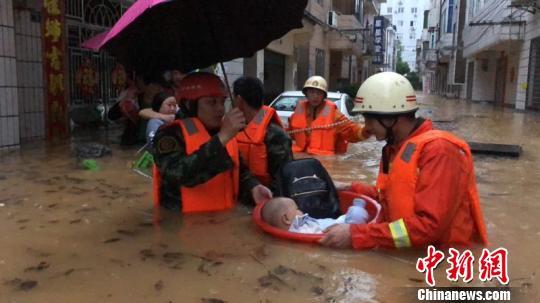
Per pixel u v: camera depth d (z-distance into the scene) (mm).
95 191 5285
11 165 6727
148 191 5285
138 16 3467
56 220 4258
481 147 8852
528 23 23078
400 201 3385
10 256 3445
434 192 3195
